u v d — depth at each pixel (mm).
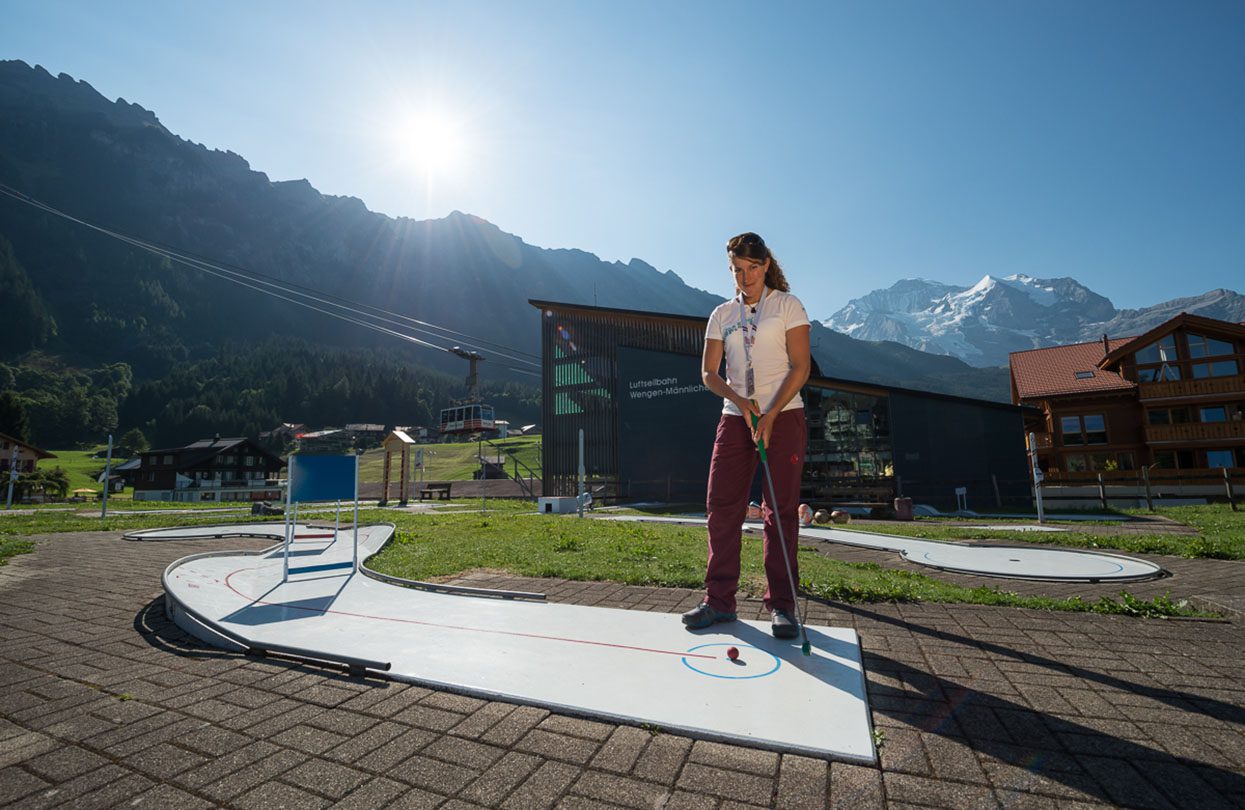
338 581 4570
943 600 3816
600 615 3348
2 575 5316
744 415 3000
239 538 8883
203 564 5332
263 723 1990
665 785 1550
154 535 9172
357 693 2254
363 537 8109
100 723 2002
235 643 2852
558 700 2084
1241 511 14070
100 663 2686
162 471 61500
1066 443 27047
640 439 24109
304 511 17828
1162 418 25859
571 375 27703
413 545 7289
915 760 1655
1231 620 3258
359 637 2922
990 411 20297
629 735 1851
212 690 2312
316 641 2854
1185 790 1476
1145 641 2848
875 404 21719
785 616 2865
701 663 2477
